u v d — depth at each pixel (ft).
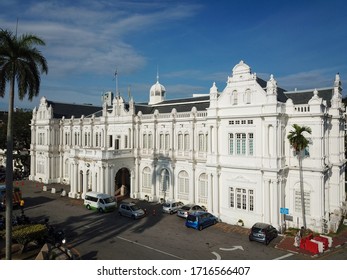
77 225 122.83
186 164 152.46
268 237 101.35
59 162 225.97
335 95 131.13
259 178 118.11
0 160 275.59
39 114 231.50
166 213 142.31
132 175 175.01
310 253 92.94
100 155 161.68
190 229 118.11
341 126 139.44
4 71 84.58
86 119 205.98
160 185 165.37
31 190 196.44
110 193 163.12
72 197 175.52
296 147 107.45
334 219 118.01
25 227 97.30
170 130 159.43
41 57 89.86
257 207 118.73
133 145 175.52
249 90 121.80
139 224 124.77
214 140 130.72
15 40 85.15
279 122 115.75
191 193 149.69
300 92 139.54
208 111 132.98
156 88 221.66
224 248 97.76
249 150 121.80
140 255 91.50
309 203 116.26
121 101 181.68
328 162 127.54
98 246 99.19
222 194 129.29
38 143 233.55
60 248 86.02
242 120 122.83
